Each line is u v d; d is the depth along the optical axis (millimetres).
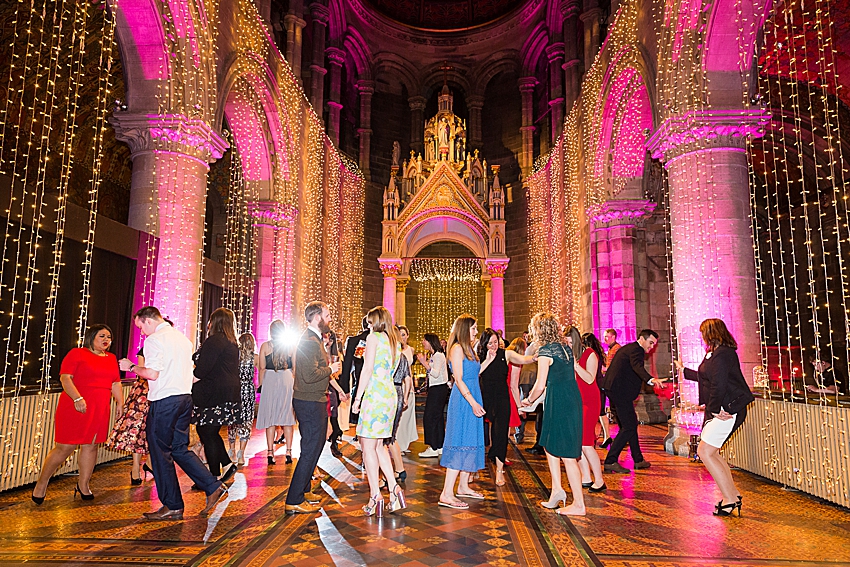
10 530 4191
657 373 13414
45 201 6234
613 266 12945
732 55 7633
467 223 20578
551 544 3996
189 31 8688
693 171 7801
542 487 5902
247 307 13289
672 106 8125
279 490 5582
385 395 4883
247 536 4113
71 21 9758
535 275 19516
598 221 13164
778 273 14969
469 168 20906
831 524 4488
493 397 6191
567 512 4770
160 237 8320
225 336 5582
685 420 7754
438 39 22812
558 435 4828
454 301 22812
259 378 6996
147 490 5477
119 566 3480
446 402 7762
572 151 15352
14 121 10617
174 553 3730
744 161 7742
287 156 13828
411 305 22688
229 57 10398
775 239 15125
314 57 17703
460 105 23438
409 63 22922
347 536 4164
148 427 4512
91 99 12078
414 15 23516
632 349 6672
